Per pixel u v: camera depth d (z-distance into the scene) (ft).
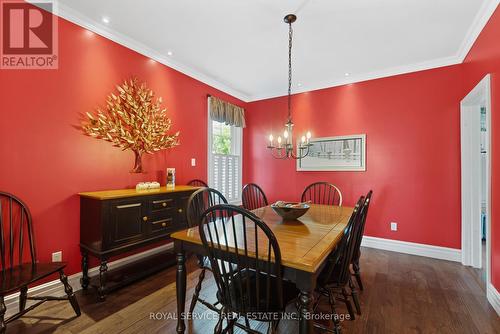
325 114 12.78
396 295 7.20
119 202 7.06
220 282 4.50
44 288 6.74
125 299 6.85
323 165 12.75
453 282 8.00
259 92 14.66
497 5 6.36
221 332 4.80
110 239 6.84
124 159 8.70
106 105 8.09
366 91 11.69
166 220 8.39
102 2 6.74
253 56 10.02
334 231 5.68
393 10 6.99
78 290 7.33
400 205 10.89
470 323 5.90
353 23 7.64
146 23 7.75
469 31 8.00
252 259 4.38
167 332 5.53
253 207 11.13
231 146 14.66
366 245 11.61
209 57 10.10
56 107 6.97
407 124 10.76
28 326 5.68
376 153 11.42
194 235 5.38
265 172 14.79
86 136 7.64
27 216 6.04
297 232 5.59
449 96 9.92
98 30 7.86
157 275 8.33
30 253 6.46
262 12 7.14
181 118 10.91
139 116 8.91
